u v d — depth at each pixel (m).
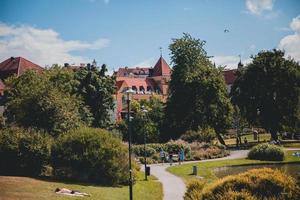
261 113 79.81
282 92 78.56
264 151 55.22
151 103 89.44
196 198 18.66
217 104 76.75
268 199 16.17
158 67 142.88
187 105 77.81
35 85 45.41
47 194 22.22
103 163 30.41
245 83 81.19
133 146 56.69
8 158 29.12
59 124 42.38
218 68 80.44
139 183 33.19
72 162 30.27
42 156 29.88
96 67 66.25
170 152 59.44
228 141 88.12
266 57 81.00
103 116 64.88
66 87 61.00
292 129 79.94
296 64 80.62
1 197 20.05
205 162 53.25
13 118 46.84
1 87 89.88
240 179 17.19
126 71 163.38
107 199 23.95
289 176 17.34
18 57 106.25
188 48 84.88
